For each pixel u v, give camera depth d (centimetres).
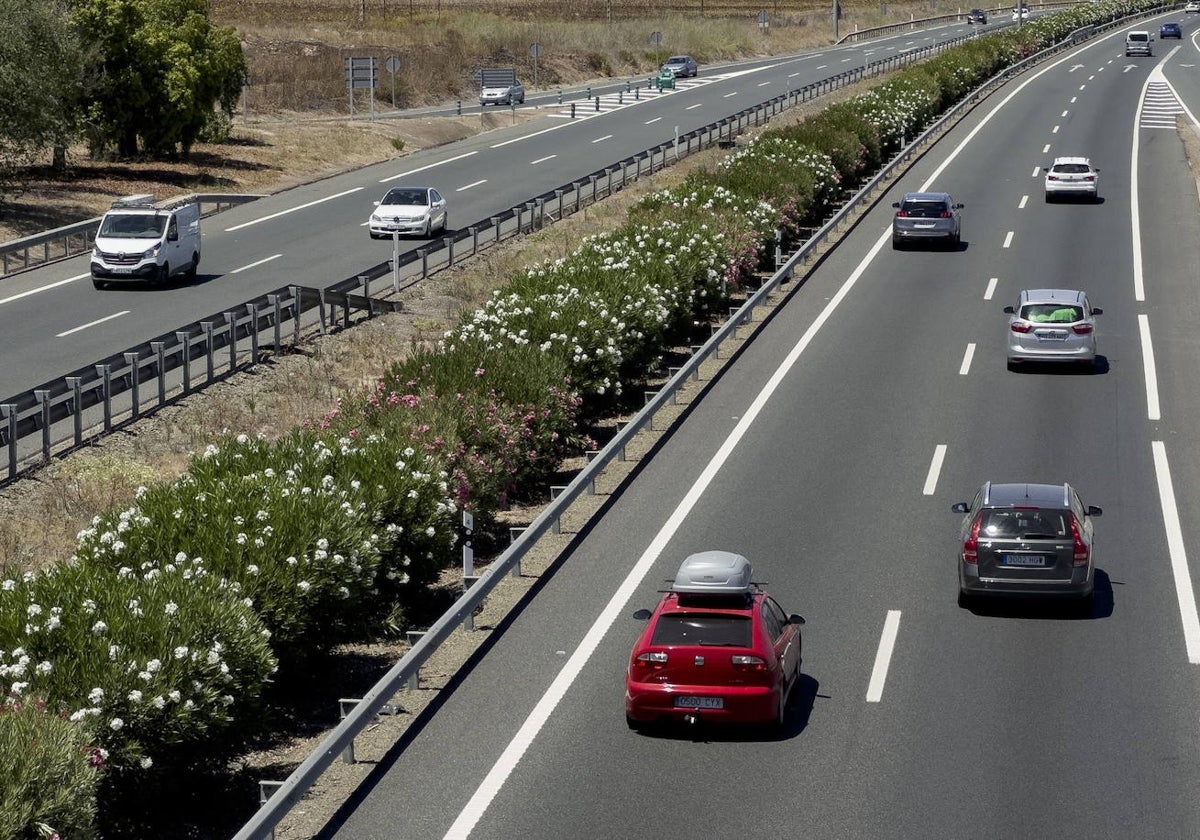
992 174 5866
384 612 1833
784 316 3625
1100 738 1431
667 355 3359
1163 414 2744
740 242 3928
